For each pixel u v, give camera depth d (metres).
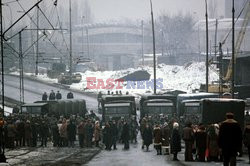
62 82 106.38
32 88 97.25
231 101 31.59
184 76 113.12
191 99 48.56
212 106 31.66
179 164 24.83
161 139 31.81
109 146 36.66
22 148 35.94
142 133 37.12
